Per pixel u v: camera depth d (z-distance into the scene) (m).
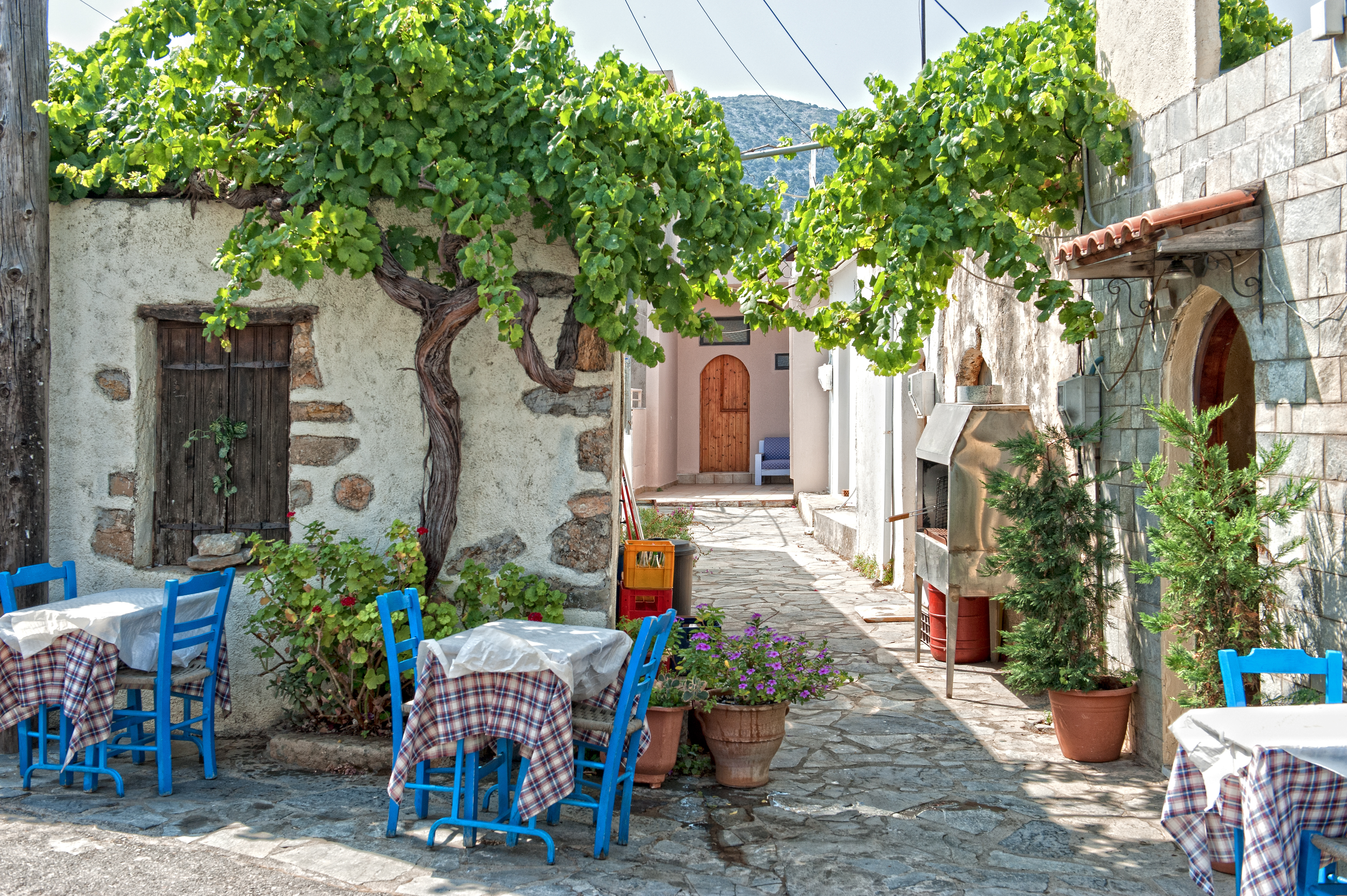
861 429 12.79
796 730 5.97
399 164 4.70
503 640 3.91
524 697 3.92
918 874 3.93
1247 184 4.39
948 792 4.90
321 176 4.68
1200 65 4.81
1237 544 4.20
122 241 5.75
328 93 4.75
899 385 10.66
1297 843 2.79
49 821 4.32
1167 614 4.58
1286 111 4.13
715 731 4.91
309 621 4.98
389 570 5.28
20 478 5.36
